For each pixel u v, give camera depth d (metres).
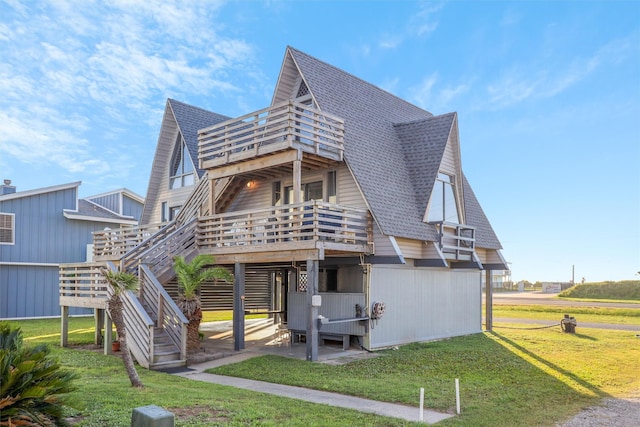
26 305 24.33
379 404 8.12
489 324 20.00
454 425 6.99
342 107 16.42
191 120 22.41
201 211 17.80
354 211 13.90
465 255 17.31
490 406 8.13
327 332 14.95
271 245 13.21
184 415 6.66
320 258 12.42
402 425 6.82
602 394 9.31
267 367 11.26
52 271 25.34
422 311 16.48
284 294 19.55
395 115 19.83
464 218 17.88
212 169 15.98
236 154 14.91
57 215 25.56
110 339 12.96
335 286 15.62
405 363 12.09
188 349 12.86
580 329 20.72
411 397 8.51
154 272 14.13
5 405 4.93
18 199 24.30
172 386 8.84
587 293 51.72
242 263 14.23
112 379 9.41
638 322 24.31
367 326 14.19
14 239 24.02
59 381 5.54
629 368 11.78
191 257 14.93
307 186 16.41
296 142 13.40
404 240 15.20
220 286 20.94
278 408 7.39
